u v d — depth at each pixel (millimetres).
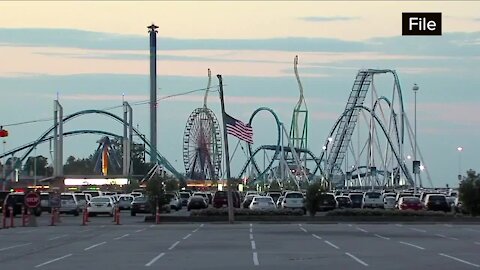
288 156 168625
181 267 27047
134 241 41062
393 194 92438
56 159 155375
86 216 62469
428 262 28938
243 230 51969
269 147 166500
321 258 30656
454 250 34875
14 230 52312
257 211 66875
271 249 35375
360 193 92562
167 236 45406
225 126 64938
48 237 44719
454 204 80688
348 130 142000
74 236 45625
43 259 30422
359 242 40156
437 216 65500
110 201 78312
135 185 157625
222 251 34250
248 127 72750
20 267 27219
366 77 135250
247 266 27359
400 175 146250
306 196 67250
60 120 155500
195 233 48438
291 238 43375
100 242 40344
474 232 49656
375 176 150750
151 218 65562
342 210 66500
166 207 81750
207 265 27750
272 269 26297
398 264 28125
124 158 172000
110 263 28656
